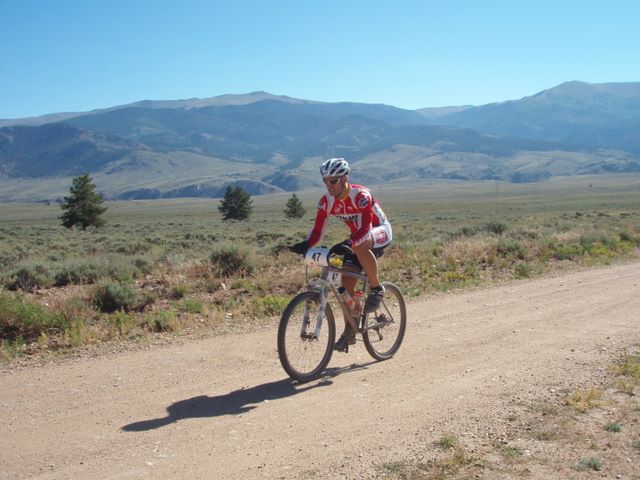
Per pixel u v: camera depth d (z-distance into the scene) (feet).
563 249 60.85
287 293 40.11
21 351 26.55
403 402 19.26
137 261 53.21
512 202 569.23
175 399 19.85
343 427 17.26
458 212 358.84
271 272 47.78
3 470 14.78
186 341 28.02
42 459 15.37
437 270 49.39
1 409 19.07
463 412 18.34
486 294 39.65
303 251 22.52
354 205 21.67
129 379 22.09
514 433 16.83
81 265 48.21
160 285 43.19
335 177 20.98
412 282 44.34
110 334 29.22
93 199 204.33
